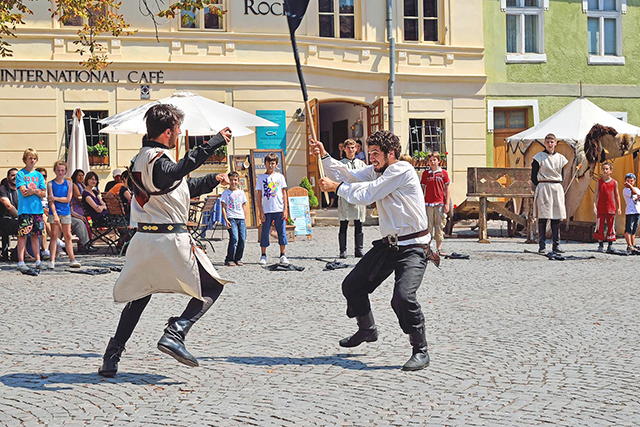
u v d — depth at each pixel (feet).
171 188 17.81
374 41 77.56
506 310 28.22
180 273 17.99
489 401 16.60
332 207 75.10
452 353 21.29
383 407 16.19
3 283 35.91
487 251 49.57
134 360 20.61
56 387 17.70
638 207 48.65
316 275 38.42
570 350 21.58
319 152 20.89
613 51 85.10
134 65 70.08
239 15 72.23
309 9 74.49
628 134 57.00
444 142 80.23
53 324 26.00
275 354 21.35
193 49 71.31
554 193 46.01
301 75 20.77
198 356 21.09
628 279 36.60
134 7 70.13
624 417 15.37
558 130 59.31
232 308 29.01
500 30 81.92
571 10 83.51
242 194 42.91
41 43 68.74
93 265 42.75
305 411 15.88
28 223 39.88
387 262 20.18
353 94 76.64
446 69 80.12
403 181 19.81
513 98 81.92
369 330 21.16
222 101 71.77
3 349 22.03
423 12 79.97
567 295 31.73
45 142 68.95
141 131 43.14
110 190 49.98
